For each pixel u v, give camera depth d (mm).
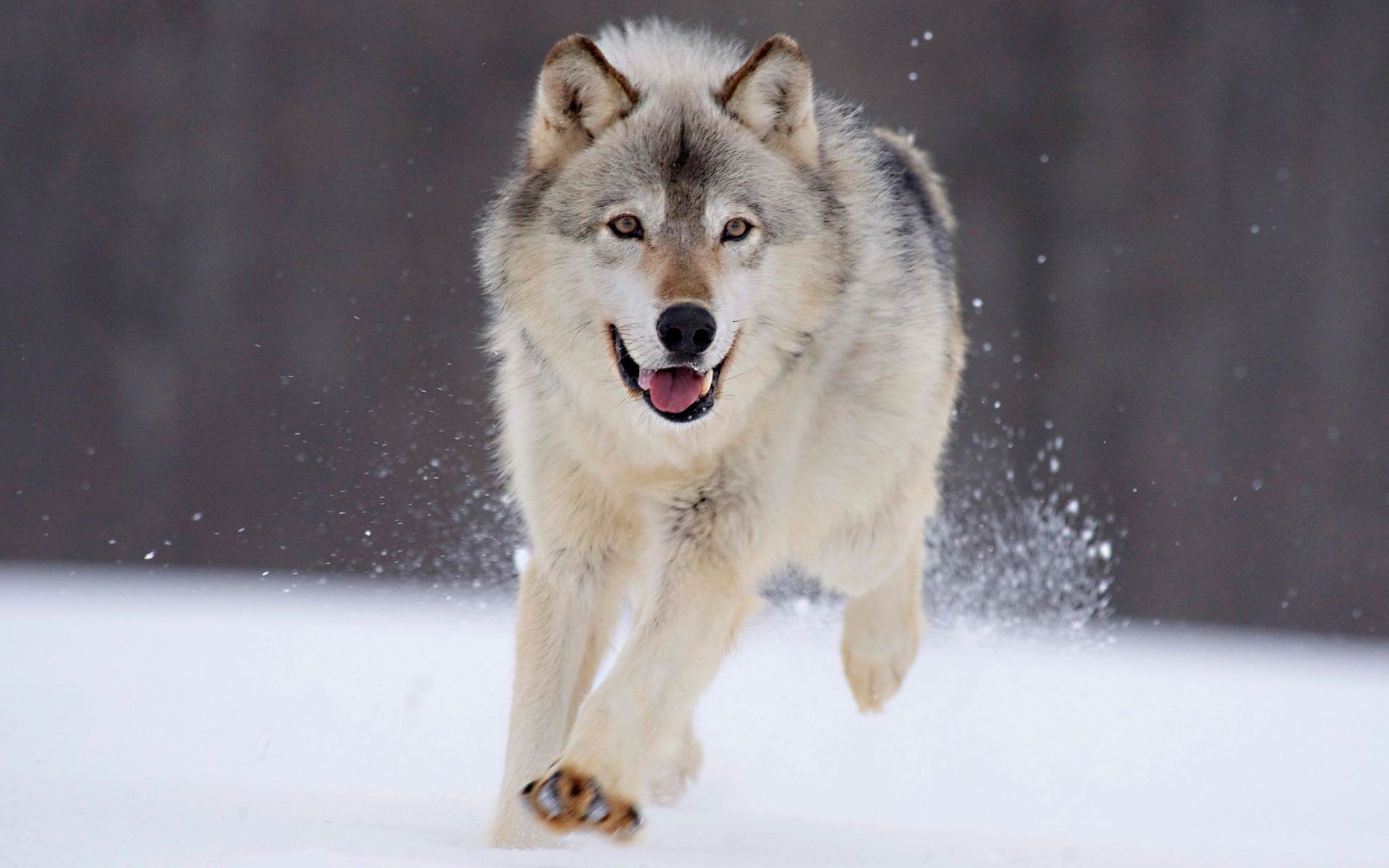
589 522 13562
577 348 13078
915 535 17016
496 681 22859
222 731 17859
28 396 57688
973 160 61469
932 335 14914
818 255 13305
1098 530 54000
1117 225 60844
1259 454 56344
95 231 60812
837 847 11836
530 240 13250
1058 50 62781
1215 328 58938
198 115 62000
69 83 62188
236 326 58875
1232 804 16219
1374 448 56969
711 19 61312
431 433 20344
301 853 9617
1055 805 15727
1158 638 41875
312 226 60531
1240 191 61531
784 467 13273
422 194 60750
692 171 12797
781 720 20109
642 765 11656
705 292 12352
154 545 53156
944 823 14086
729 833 12438
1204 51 63125
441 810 13328
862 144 14859
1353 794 17250
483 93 61406
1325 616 52875
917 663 24938
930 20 62062
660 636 12547
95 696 20344
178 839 10188
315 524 47969
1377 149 62281
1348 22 63438
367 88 61844
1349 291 60031
